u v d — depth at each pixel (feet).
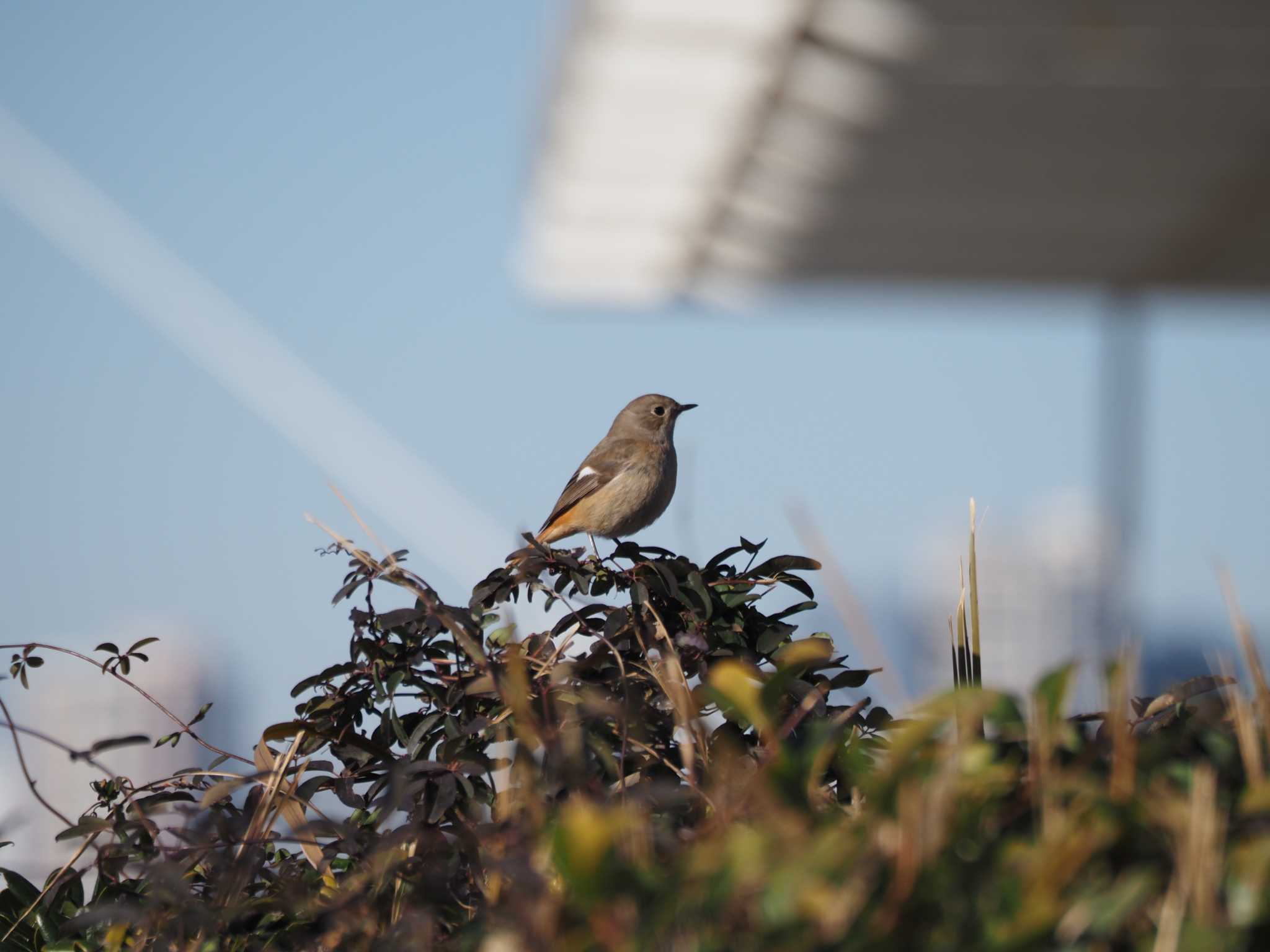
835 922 11.84
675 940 12.16
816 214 79.10
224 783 19.03
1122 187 73.87
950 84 59.21
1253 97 59.98
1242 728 15.08
